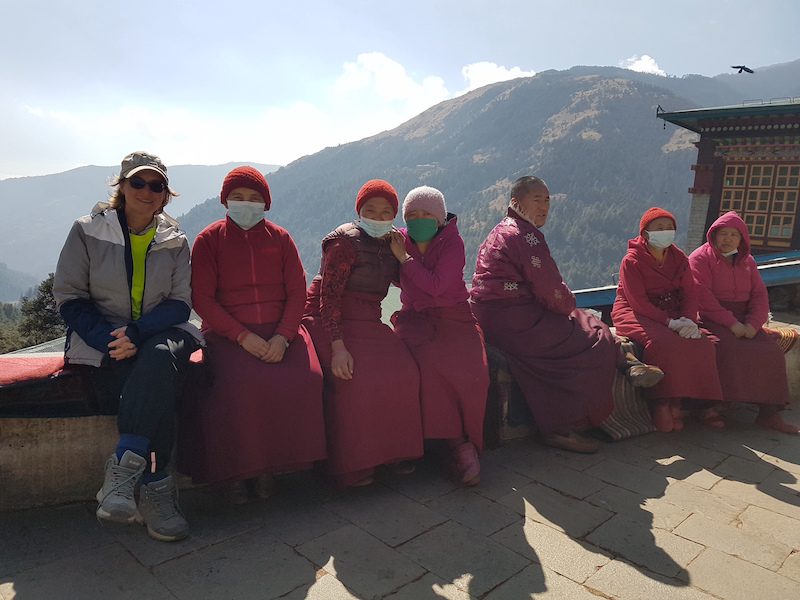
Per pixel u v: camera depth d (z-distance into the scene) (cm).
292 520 255
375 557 227
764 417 410
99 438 255
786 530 264
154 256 256
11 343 4409
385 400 279
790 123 1434
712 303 414
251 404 248
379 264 306
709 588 216
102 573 206
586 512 275
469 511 271
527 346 354
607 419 380
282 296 282
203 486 280
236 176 267
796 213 1470
